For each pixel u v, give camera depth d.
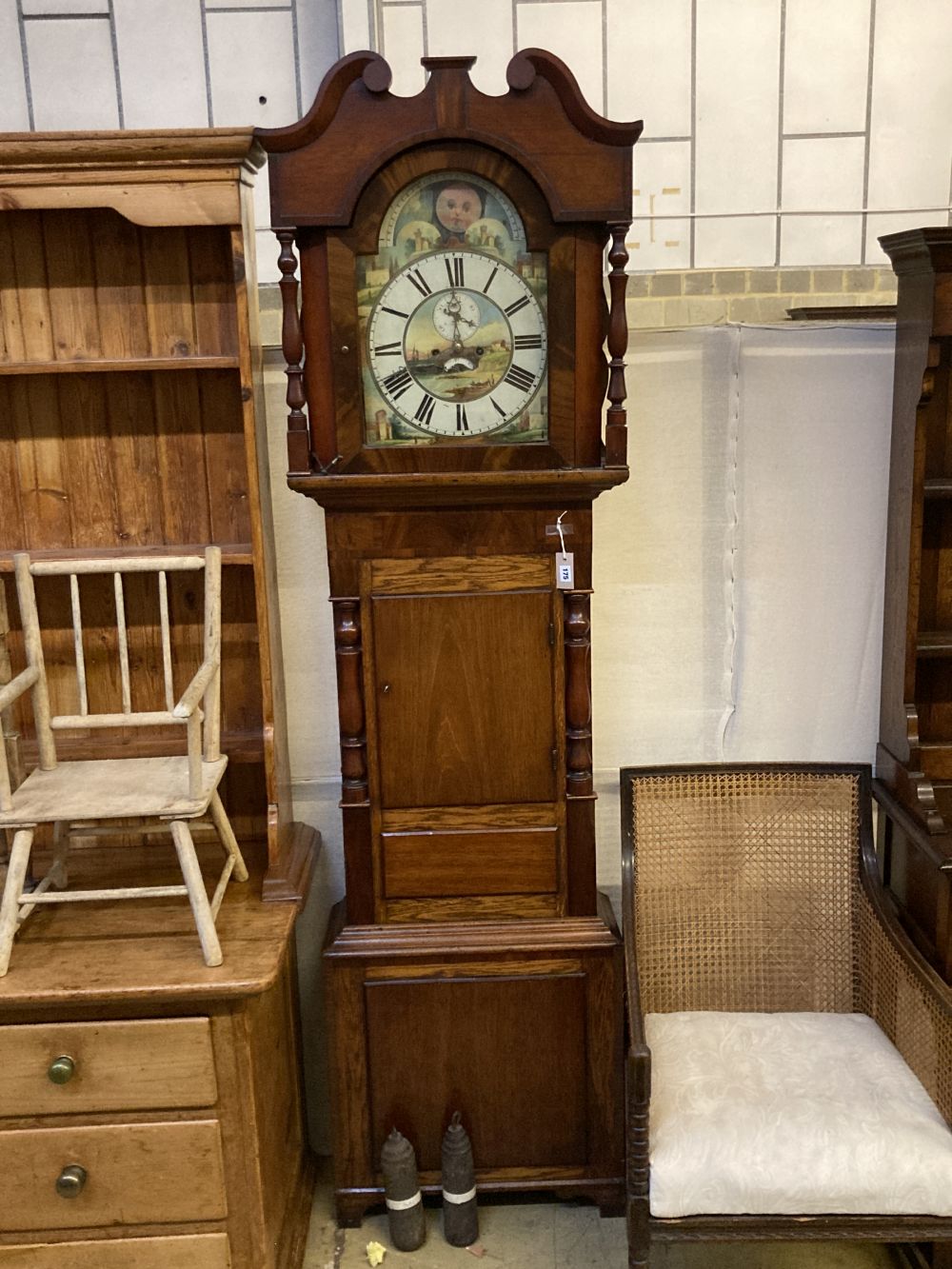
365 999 2.01
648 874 2.02
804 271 2.64
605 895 2.22
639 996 1.73
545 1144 2.08
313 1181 2.26
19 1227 1.79
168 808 1.73
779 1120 1.68
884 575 2.20
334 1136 2.07
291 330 1.75
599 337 1.80
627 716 2.29
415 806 1.97
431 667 1.92
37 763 2.02
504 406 1.82
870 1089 1.76
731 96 2.56
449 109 1.69
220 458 2.10
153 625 2.15
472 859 1.99
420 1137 2.07
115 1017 1.73
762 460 2.18
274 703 2.01
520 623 1.91
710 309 2.65
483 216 1.75
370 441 1.83
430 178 1.73
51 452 2.08
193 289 2.01
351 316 1.77
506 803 1.97
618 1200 2.11
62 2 2.43
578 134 1.70
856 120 2.58
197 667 2.18
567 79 1.67
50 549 2.11
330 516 1.86
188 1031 1.72
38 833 2.21
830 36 2.53
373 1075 2.04
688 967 2.05
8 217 1.97
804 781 2.02
